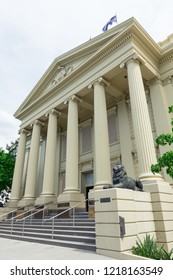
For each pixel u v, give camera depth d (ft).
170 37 52.80
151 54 49.29
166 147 43.14
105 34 53.26
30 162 67.92
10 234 43.21
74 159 52.37
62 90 63.77
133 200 24.70
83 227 32.50
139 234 24.06
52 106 66.08
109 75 50.44
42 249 26.43
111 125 60.95
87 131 70.33
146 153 35.01
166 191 30.55
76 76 59.00
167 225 27.71
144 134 36.42
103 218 22.86
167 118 44.57
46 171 59.52
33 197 64.18
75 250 24.99
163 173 41.16
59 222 40.27
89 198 41.39
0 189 104.17
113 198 22.52
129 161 51.37
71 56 64.59
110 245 21.29
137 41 46.32
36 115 73.41
